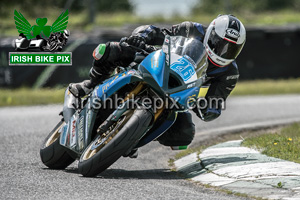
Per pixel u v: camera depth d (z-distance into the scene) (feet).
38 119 113.91
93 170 53.62
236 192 48.14
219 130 101.35
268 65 226.99
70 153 60.08
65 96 65.00
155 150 80.28
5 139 85.20
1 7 265.75
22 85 176.65
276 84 213.05
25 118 115.75
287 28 234.99
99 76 60.64
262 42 226.17
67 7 264.72
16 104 148.36
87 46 181.68
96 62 58.90
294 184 48.62
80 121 58.44
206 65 57.57
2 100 154.92
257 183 50.31
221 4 330.13
